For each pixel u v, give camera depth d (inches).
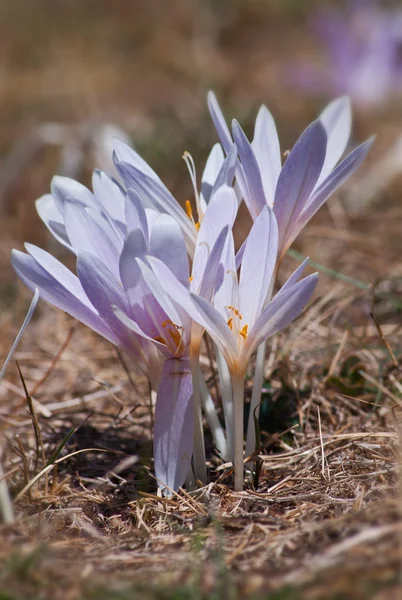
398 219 43.6
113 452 30.8
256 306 27.9
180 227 28.0
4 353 36.4
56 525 28.4
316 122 27.6
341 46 62.4
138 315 28.0
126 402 33.6
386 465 29.1
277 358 33.5
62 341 36.9
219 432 29.6
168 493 28.7
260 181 28.4
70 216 28.3
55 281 28.4
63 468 30.9
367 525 26.7
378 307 37.3
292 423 31.5
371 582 25.3
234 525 27.7
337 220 44.2
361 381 32.7
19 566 26.0
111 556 26.9
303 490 29.0
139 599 25.5
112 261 28.4
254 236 27.7
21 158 54.0
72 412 32.8
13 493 29.5
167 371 28.3
